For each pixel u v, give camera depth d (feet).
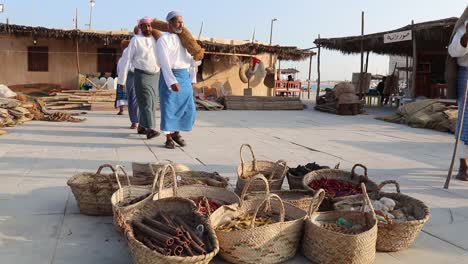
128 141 25.25
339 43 63.98
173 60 21.90
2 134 26.78
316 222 10.35
